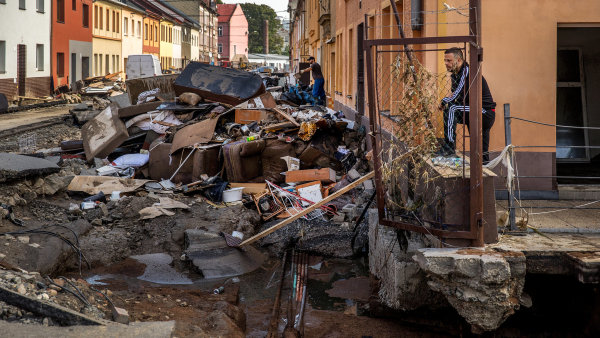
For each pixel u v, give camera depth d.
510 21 8.39
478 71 5.75
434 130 6.42
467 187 5.95
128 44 65.06
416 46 9.73
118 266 8.36
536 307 6.42
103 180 11.48
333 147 13.45
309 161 12.93
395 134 6.62
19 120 26.38
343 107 21.31
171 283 8.00
